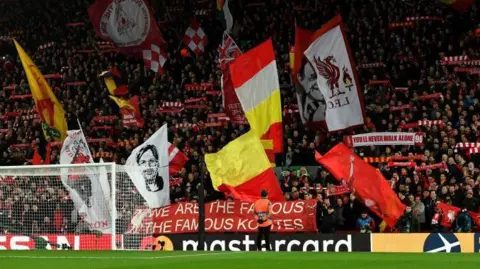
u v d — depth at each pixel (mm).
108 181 26734
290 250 26078
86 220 26828
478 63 35969
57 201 27156
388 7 41625
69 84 44781
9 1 54594
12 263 17859
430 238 24625
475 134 30406
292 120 34844
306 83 30656
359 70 38375
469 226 24891
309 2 44625
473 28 39188
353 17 41625
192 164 31797
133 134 37031
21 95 44844
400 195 26547
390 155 30344
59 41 50875
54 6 53219
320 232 26703
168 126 37125
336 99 29484
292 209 26734
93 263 17734
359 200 26359
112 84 40844
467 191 25844
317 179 29406
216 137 33938
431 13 40688
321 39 29500
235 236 26672
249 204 27234
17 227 27438
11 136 40344
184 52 43531
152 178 27344
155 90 40625
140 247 27078
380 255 19828
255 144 27500
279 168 31109
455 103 32656
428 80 35094
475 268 15484
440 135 30609
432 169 28266
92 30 48875
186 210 27641
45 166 26734
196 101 39219
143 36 42906
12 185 27625
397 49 38844
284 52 41344
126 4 43156
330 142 31703
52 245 27016
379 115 33250
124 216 26938
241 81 28891
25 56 33969
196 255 20234
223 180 27578
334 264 16766
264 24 44000
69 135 28547
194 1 48656
